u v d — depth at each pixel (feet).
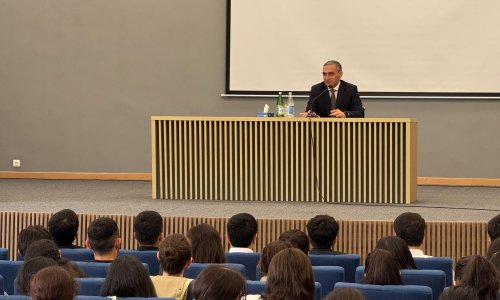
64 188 34.47
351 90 28.30
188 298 12.96
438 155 36.94
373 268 12.76
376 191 27.20
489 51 36.45
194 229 15.87
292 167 27.61
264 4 37.47
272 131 27.66
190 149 28.07
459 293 9.66
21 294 12.03
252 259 16.78
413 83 36.91
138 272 11.58
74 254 16.87
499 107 36.58
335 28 37.19
